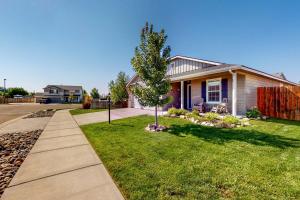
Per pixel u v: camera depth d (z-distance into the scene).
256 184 2.31
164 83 6.27
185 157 3.39
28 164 3.22
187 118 8.36
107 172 2.85
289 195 2.04
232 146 4.00
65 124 8.18
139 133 5.71
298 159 3.13
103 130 6.38
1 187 2.39
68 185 2.42
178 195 2.10
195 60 12.12
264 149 3.73
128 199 2.05
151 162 3.19
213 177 2.54
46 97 53.03
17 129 6.95
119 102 21.64
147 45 6.23
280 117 8.41
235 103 8.04
